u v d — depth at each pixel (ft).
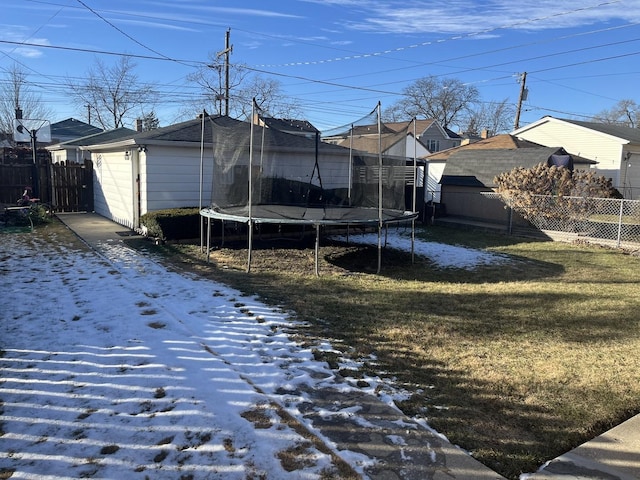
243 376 12.41
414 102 180.65
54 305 17.95
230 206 28.96
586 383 12.53
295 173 39.09
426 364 13.60
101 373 12.31
